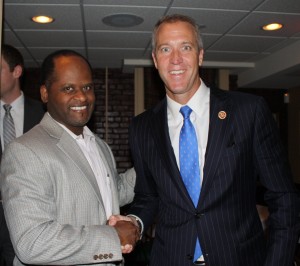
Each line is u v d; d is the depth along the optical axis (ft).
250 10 12.15
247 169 5.08
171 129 5.50
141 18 12.78
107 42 15.75
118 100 21.17
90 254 4.57
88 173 5.06
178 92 5.25
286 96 22.62
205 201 5.00
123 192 6.51
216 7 11.86
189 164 5.17
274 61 17.56
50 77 5.15
